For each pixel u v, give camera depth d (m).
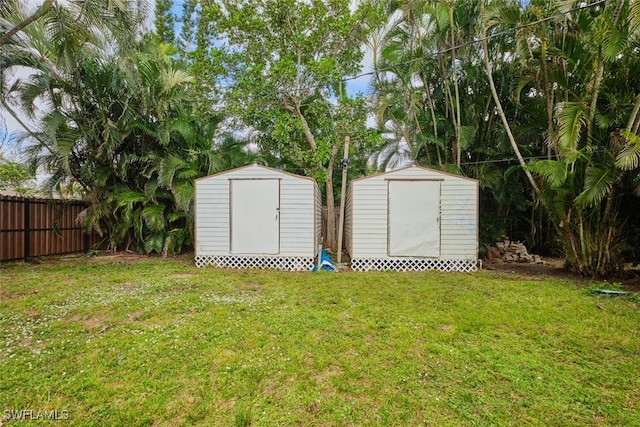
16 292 5.12
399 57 9.60
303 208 7.65
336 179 12.49
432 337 3.53
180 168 8.98
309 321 3.97
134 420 2.22
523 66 6.98
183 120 9.23
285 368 2.87
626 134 5.03
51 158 8.44
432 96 10.58
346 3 10.32
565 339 3.50
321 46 10.62
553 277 6.74
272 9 10.00
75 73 8.16
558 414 2.31
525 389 2.60
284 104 10.20
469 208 7.40
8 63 7.31
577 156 5.69
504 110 9.41
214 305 4.54
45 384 2.60
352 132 9.84
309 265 7.57
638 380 2.73
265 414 2.30
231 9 10.09
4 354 3.07
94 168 8.88
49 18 6.24
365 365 2.94
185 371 2.81
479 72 9.42
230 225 7.74
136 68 8.31
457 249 7.43
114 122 8.83
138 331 3.61
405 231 7.49
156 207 8.98
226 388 2.58
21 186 12.48
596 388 2.62
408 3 8.70
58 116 7.92
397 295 5.18
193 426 2.18
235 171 7.75
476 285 5.88
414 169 7.50
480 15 7.48
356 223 7.58
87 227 9.05
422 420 2.25
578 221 6.54
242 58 9.89
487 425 2.20
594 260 6.56
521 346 3.34
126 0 6.35
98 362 2.94
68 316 4.08
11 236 7.95
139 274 6.56
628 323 3.94
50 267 7.35
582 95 6.41
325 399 2.47
